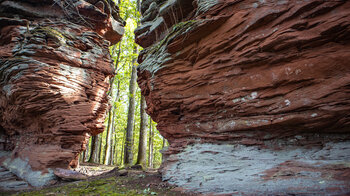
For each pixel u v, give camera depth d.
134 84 18.08
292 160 4.65
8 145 13.20
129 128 16.61
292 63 5.03
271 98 5.41
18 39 10.88
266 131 5.62
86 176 9.56
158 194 5.32
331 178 3.60
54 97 10.36
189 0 8.13
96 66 12.55
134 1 21.45
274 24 5.23
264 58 5.44
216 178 5.20
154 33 10.36
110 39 16.20
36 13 11.88
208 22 6.30
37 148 10.44
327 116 4.36
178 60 7.66
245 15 5.73
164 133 8.79
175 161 7.00
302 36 4.77
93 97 12.14
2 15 11.41
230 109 6.30
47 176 9.12
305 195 3.48
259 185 4.25
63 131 10.34
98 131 12.65
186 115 7.75
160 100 8.29
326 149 4.48
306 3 4.69
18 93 9.72
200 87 7.09
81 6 12.88
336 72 4.39
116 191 6.10
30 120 11.14
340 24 4.28
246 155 5.56
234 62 6.07
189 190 5.17
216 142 6.55
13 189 8.12
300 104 4.77
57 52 10.77
